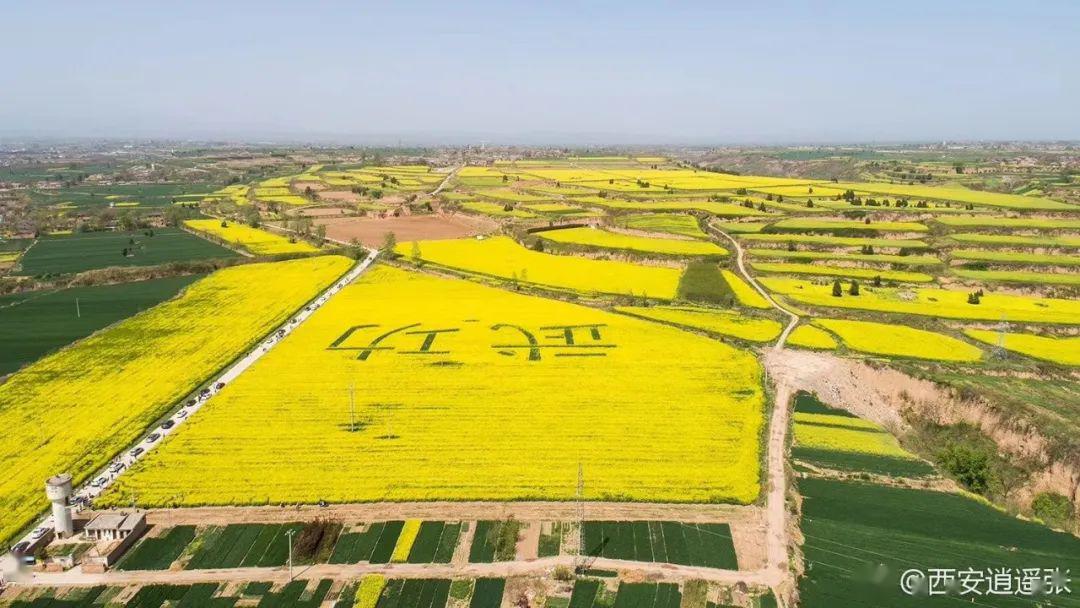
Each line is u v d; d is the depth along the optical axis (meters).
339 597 51.66
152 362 100.12
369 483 66.25
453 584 53.09
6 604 51.19
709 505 63.56
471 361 100.50
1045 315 114.75
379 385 91.19
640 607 50.97
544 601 51.41
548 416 81.62
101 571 54.50
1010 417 78.50
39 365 98.69
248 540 58.44
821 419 83.25
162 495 64.31
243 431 77.44
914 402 89.31
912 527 61.81
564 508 62.81
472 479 67.06
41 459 71.25
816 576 54.94
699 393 88.75
